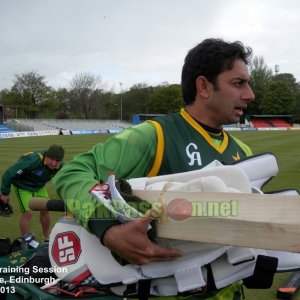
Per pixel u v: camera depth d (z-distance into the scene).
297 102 90.12
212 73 1.74
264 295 4.27
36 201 1.78
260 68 92.06
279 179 12.02
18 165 5.89
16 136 46.28
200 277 1.41
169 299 1.55
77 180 1.54
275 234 1.12
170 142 1.75
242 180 1.44
